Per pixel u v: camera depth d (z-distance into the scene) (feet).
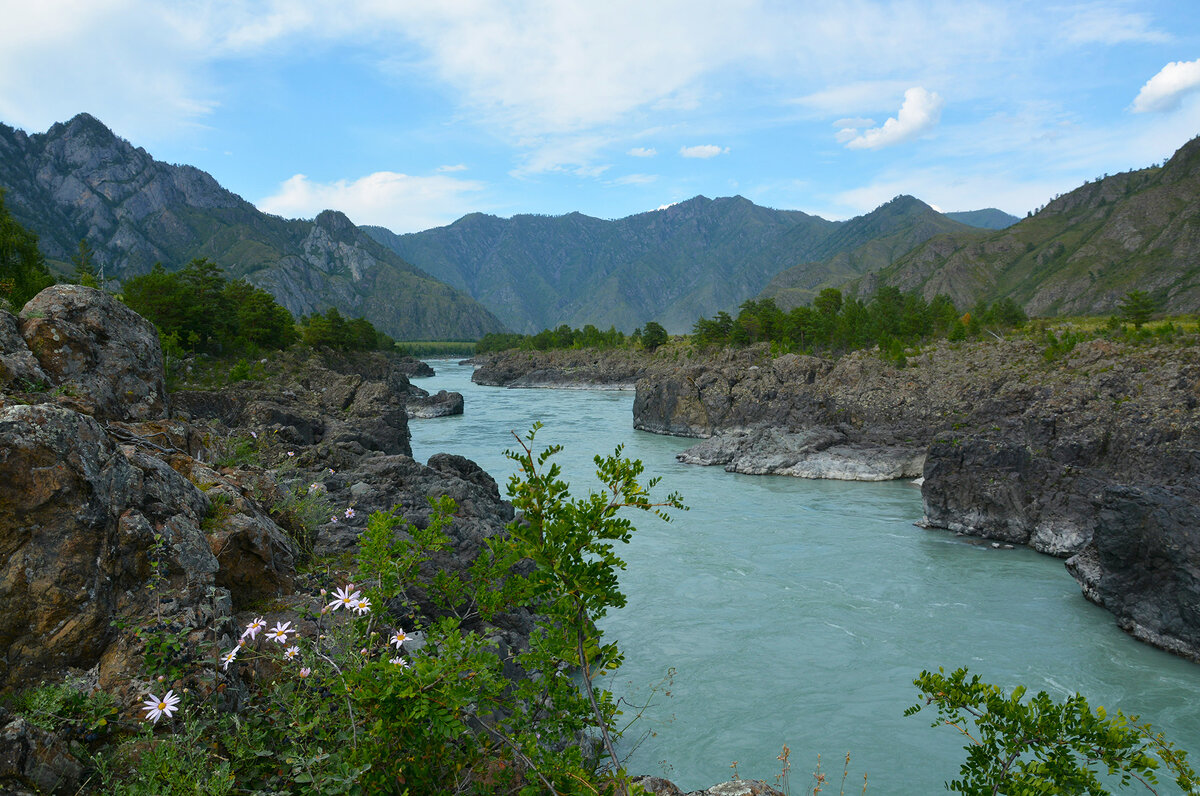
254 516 37.19
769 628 78.74
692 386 252.21
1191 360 140.56
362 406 209.15
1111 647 73.61
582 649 19.43
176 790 17.94
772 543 111.75
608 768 21.06
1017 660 70.69
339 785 17.38
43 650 22.03
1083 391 132.26
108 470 26.23
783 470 173.27
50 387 41.63
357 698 18.11
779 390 235.40
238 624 28.50
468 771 20.04
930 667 69.36
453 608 24.22
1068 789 18.89
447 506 26.30
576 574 18.63
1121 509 79.46
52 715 19.51
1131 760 18.81
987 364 208.23
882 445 180.45
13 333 43.39
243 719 22.33
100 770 18.71
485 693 19.76
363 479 87.20
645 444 228.63
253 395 182.91
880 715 60.34
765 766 52.85
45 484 23.40
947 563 102.17
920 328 334.85
